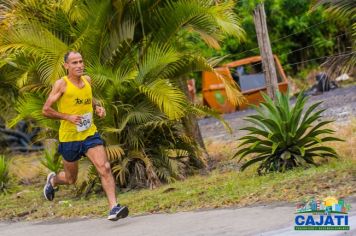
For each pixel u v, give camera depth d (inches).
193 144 1043.9
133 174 1002.7
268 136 861.2
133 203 821.9
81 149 668.1
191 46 1115.9
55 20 997.2
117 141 1010.1
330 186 689.0
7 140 1771.7
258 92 1894.7
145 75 999.6
